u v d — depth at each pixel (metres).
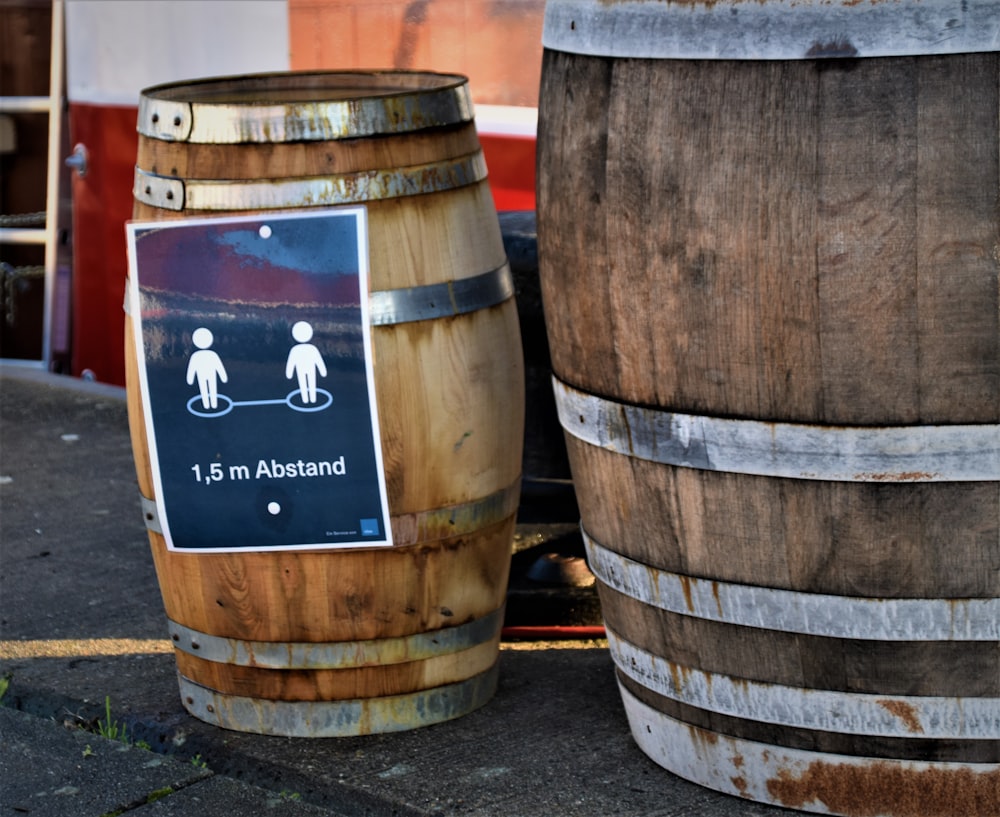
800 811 2.87
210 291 3.03
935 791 2.76
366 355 3.01
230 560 3.14
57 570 4.34
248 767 3.17
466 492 3.16
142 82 5.91
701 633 2.82
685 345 2.61
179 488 3.12
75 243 6.30
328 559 3.11
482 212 3.19
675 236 2.56
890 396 2.50
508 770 3.09
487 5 4.96
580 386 2.84
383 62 5.29
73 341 6.56
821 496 2.60
